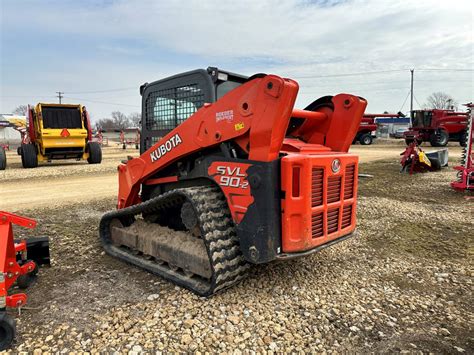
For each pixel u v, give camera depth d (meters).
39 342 2.74
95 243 5.05
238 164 3.27
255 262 3.19
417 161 12.75
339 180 3.62
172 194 3.62
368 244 5.07
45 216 6.64
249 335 2.84
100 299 3.40
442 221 6.29
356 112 3.91
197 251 3.56
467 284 3.81
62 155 15.55
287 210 3.16
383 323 3.06
